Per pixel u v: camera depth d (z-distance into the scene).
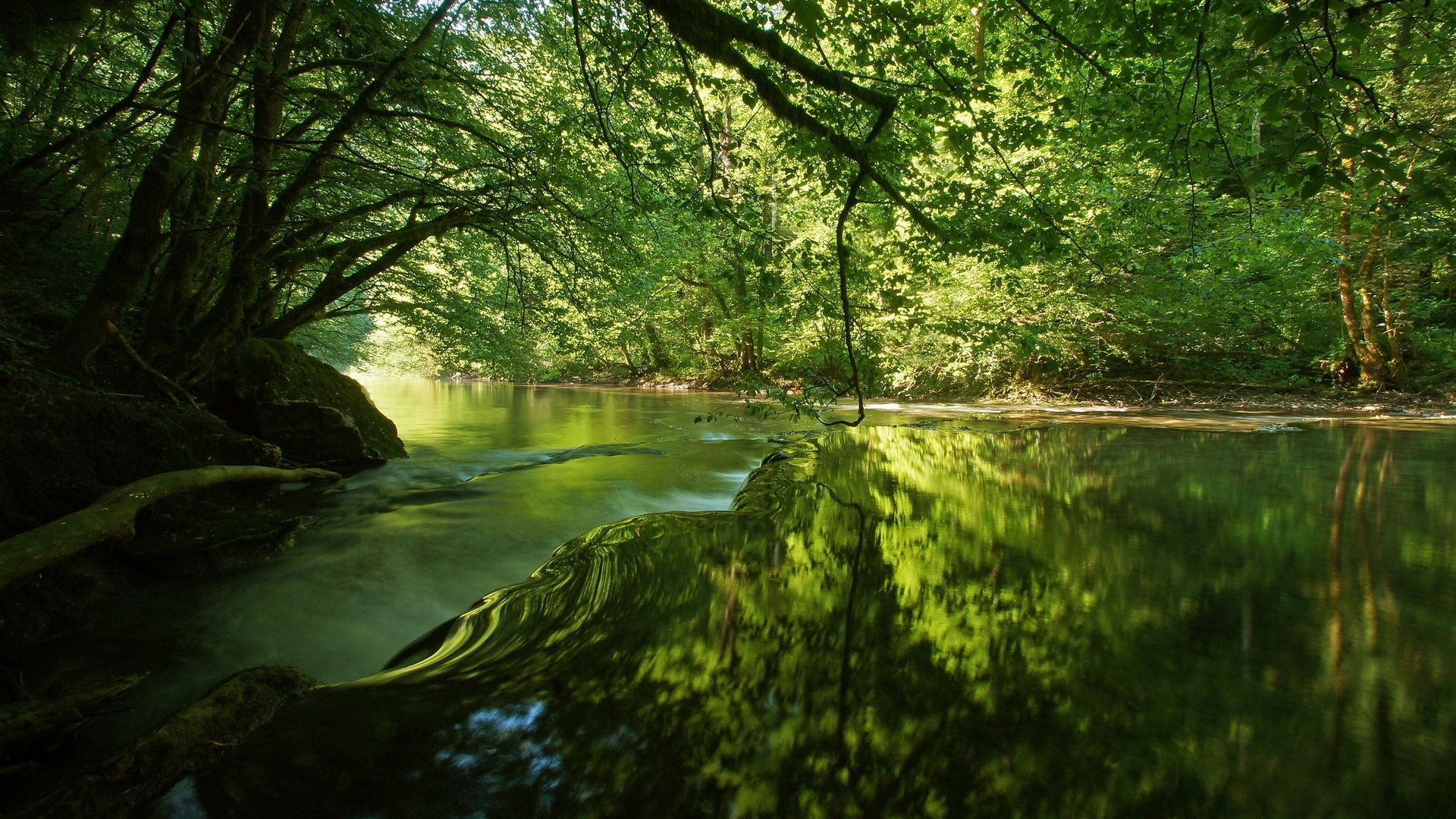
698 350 22.83
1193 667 1.81
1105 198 6.39
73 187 5.51
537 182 5.98
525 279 8.15
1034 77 4.71
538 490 5.54
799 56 3.64
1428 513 3.84
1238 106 3.99
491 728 1.63
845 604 2.39
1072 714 1.60
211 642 2.49
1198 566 2.80
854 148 3.86
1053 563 2.84
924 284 9.88
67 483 3.31
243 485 4.72
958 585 2.56
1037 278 10.76
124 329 5.85
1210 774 1.33
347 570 3.38
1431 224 6.36
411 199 7.50
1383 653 1.92
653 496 5.29
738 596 2.47
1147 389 14.52
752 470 6.52
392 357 18.48
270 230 5.75
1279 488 4.61
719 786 1.36
